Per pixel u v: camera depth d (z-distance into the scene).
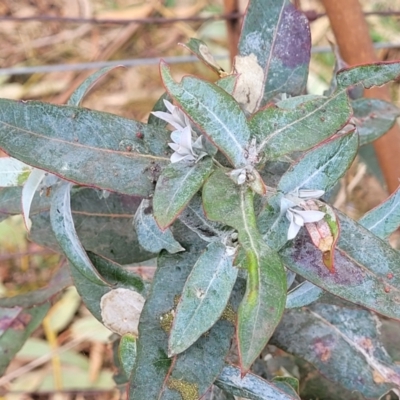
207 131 0.21
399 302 0.22
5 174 0.25
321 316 0.30
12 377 0.59
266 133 0.22
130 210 0.30
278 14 0.29
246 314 0.18
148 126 0.24
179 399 0.22
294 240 0.22
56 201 0.25
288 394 0.24
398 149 0.42
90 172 0.22
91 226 0.30
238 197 0.21
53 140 0.22
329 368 0.29
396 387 0.29
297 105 0.23
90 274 0.25
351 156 0.22
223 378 0.25
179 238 0.24
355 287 0.22
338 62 0.36
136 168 0.23
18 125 0.22
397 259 0.22
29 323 0.37
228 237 0.22
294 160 0.24
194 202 0.23
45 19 0.56
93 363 0.62
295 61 0.29
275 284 0.19
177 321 0.21
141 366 0.23
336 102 0.22
